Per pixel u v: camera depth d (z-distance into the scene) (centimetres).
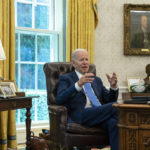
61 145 305
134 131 242
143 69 593
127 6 584
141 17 591
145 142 242
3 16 457
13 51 467
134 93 283
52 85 362
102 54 577
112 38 584
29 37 528
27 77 525
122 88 579
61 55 548
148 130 242
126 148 244
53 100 357
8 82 378
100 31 577
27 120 383
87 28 544
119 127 249
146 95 279
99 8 578
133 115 242
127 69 589
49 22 557
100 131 303
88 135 300
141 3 600
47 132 429
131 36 588
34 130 513
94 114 308
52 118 325
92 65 393
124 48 582
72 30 532
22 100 368
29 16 534
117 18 588
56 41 554
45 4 552
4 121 443
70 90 321
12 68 466
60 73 373
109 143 307
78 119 327
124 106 242
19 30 516
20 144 491
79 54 355
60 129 305
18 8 522
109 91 359
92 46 550
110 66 581
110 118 301
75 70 362
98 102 346
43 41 544
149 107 237
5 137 445
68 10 530
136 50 585
